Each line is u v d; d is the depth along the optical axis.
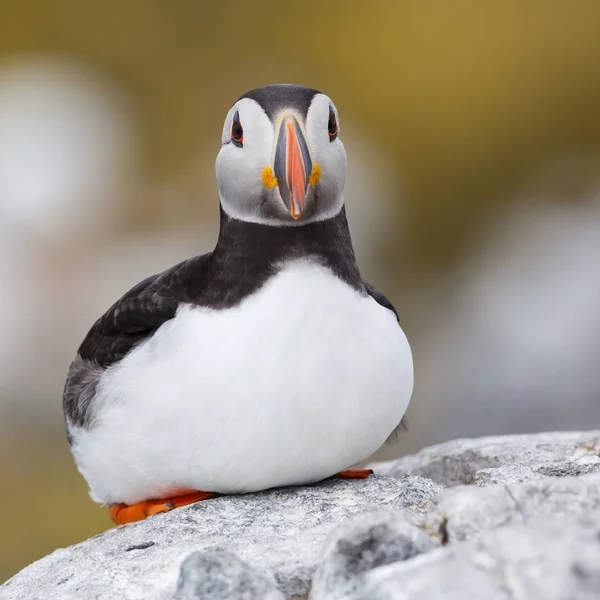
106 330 6.75
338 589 4.51
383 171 18.80
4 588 6.02
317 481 6.57
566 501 4.73
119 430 6.22
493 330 15.68
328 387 5.90
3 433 14.41
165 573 5.38
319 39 20.23
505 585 4.03
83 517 13.14
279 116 5.96
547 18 19.69
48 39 20.95
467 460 7.64
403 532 4.61
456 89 19.61
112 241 17.91
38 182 18.55
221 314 6.01
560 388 14.38
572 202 18.22
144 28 20.75
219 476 6.14
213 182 18.73
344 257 6.20
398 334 6.38
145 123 19.92
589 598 3.91
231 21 20.42
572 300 15.56
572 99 19.25
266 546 5.46
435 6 20.03
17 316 16.11
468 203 18.72
